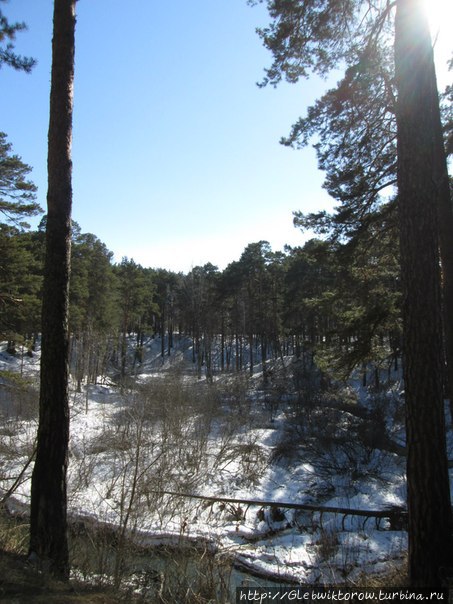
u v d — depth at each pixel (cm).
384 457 1898
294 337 5206
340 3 807
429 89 558
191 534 1014
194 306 5288
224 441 1970
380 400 2503
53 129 654
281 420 2450
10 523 873
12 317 2039
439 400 523
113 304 4425
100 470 1359
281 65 910
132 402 1981
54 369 619
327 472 1722
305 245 1268
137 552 797
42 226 3678
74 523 1003
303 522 1236
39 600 438
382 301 1091
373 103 945
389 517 1063
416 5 560
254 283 4897
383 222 1137
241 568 901
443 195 849
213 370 4991
